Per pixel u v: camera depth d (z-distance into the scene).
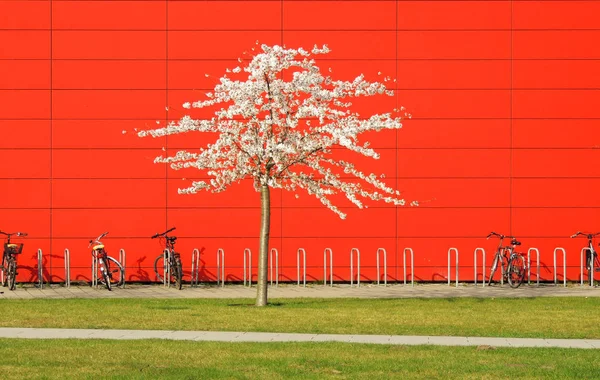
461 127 26.28
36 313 18.36
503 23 26.31
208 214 26.33
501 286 25.25
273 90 20.55
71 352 13.52
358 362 12.81
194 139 26.31
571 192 26.27
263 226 20.31
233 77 26.27
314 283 26.22
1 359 12.94
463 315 18.25
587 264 25.42
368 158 26.22
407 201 26.27
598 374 12.01
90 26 26.31
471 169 26.27
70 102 26.27
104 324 16.80
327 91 20.91
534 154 26.27
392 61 26.27
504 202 26.27
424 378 11.78
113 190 26.28
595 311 18.98
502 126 26.27
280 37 26.27
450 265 26.28
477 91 26.27
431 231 26.27
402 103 26.23
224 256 26.28
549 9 26.33
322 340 14.96
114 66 26.30
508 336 15.58
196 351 13.66
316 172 26.19
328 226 26.31
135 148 26.31
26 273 26.22
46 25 26.27
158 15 26.33
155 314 18.22
